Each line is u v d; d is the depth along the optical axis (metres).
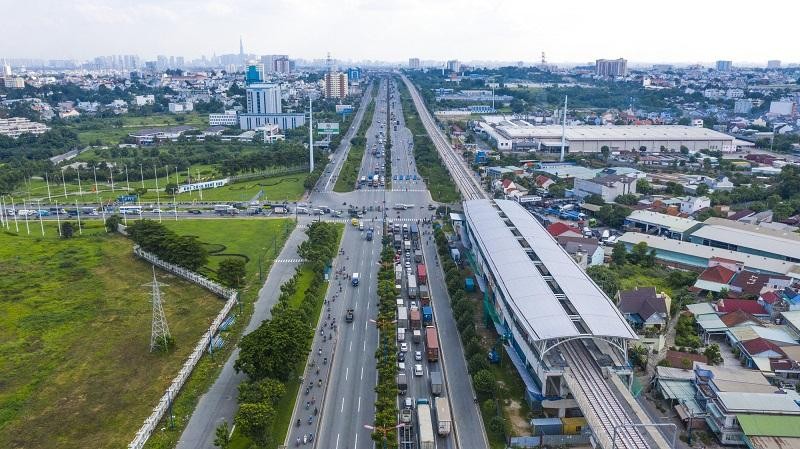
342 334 195.88
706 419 145.88
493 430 144.25
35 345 188.12
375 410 155.12
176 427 146.62
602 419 134.12
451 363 179.88
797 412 140.38
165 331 184.25
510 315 179.75
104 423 148.38
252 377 157.00
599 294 182.38
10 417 150.88
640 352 175.38
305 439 141.88
